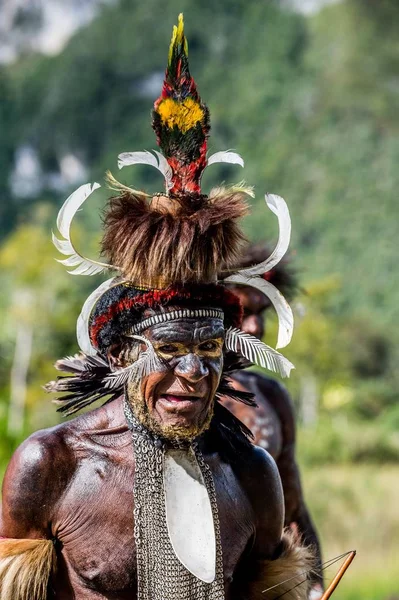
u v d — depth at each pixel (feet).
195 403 24.09
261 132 618.44
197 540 24.62
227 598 26.16
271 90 622.54
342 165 563.89
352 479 159.94
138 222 23.80
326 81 600.39
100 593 24.86
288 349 301.84
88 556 24.72
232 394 27.61
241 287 37.86
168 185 25.07
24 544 24.57
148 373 24.00
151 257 23.68
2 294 219.41
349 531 118.21
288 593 26.63
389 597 90.79
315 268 523.29
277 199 25.44
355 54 586.45
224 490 25.77
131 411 24.86
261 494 26.35
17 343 215.31
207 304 24.32
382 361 413.80
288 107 611.47
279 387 39.81
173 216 24.02
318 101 603.26
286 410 39.55
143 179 398.83
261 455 26.63
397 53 579.89
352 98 584.81
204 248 23.82
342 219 543.39
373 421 334.85
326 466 213.46
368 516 122.42
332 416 318.65
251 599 26.50
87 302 24.79
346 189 554.46
